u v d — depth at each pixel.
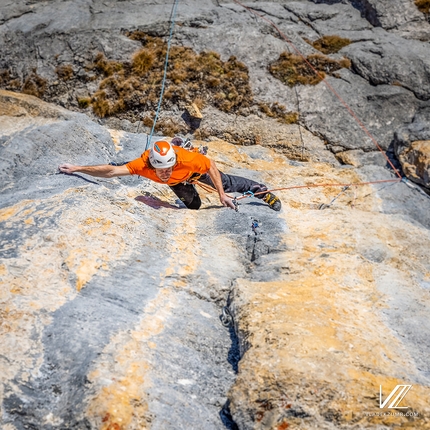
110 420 4.07
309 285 5.80
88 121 8.62
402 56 10.22
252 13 10.94
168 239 6.35
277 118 9.79
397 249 6.96
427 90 9.95
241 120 9.76
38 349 4.62
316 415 4.27
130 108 9.96
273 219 7.11
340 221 7.26
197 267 6.00
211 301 5.75
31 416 4.23
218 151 9.29
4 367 4.42
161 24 10.43
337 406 4.28
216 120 9.76
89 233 5.85
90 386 4.29
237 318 5.35
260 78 9.98
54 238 5.60
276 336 4.87
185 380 4.74
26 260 5.32
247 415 4.38
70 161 7.43
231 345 5.31
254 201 7.56
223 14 10.78
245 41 10.22
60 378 4.46
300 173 8.81
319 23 11.00
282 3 11.43
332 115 9.77
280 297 5.53
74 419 4.13
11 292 4.98
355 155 9.55
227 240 6.59
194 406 4.55
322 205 7.93
